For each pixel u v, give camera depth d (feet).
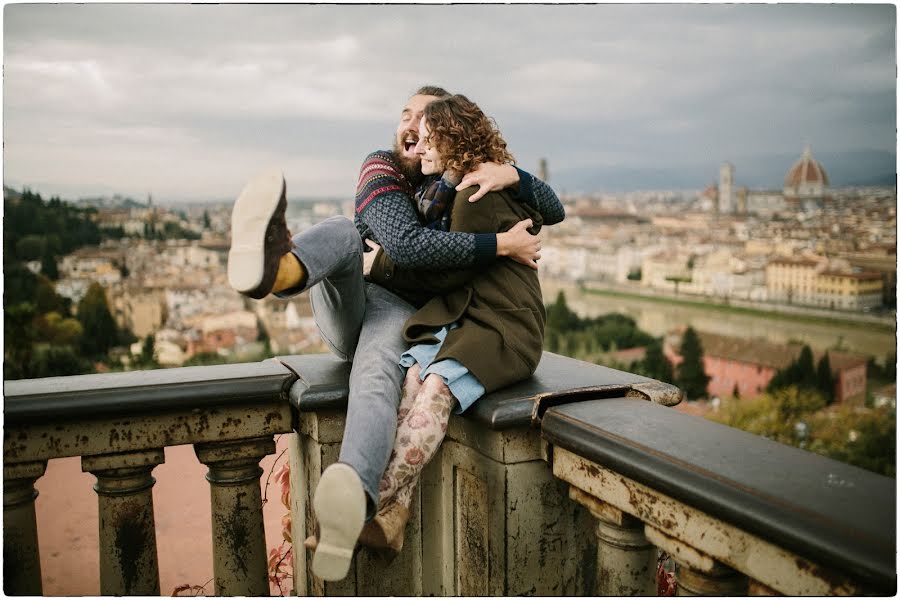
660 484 3.48
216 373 5.17
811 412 170.19
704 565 3.42
